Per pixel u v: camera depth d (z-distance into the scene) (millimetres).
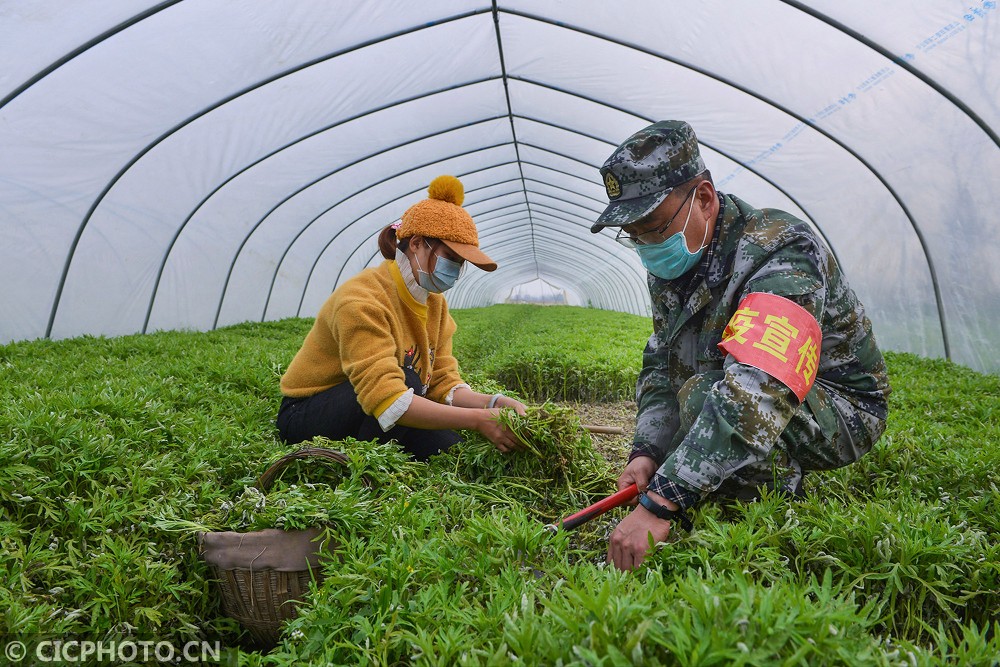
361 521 2945
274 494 3205
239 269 14477
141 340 9641
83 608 2617
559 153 14562
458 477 4012
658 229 3021
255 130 9984
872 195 9914
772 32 7578
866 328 3305
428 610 2209
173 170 10203
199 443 4086
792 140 9758
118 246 10734
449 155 14297
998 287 8922
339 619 2312
